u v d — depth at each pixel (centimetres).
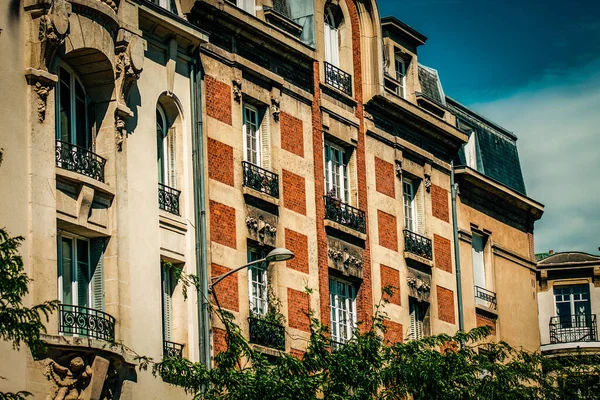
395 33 5631
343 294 5072
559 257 6850
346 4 5319
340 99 5175
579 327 6719
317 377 3981
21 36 3781
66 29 3831
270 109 4775
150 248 4147
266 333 4547
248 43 4712
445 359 4388
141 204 4131
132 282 4050
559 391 4906
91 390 3769
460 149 6009
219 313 4084
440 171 5697
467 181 5884
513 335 6122
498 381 4594
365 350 4209
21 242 3666
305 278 4812
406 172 5488
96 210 3950
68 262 3919
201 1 4472
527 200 6291
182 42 4384
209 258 4397
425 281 5466
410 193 5550
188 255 4316
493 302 6006
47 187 3766
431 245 5534
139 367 3994
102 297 3966
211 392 3838
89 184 3903
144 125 4191
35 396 3638
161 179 4328
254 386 3812
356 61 5325
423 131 5600
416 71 5722
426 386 4281
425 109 5662
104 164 4016
